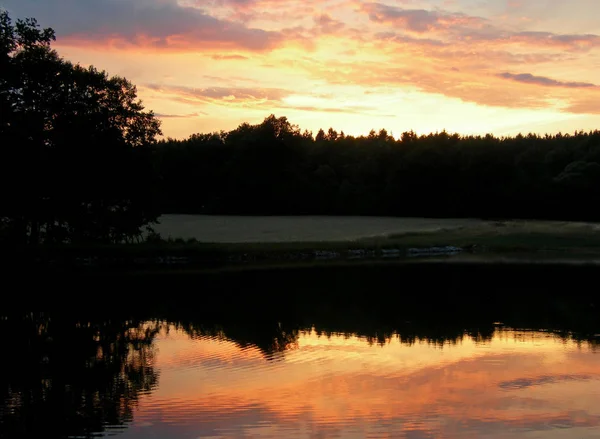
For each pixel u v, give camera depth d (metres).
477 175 93.62
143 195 53.16
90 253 44.03
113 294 28.08
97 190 49.84
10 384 13.95
